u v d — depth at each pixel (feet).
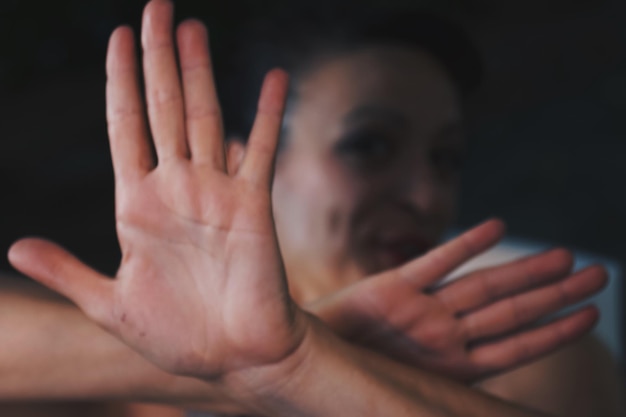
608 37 12.00
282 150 2.45
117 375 1.99
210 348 1.65
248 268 1.59
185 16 8.13
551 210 8.93
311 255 2.46
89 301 1.66
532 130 10.34
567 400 2.52
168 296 1.64
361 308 1.98
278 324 1.62
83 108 9.74
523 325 1.99
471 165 9.74
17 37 9.89
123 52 1.64
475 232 1.94
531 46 11.82
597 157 9.71
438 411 1.76
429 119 2.42
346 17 2.44
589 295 1.97
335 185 2.40
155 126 1.63
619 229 8.59
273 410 1.72
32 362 2.01
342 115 2.39
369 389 1.71
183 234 1.61
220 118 1.64
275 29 2.51
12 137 9.20
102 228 7.94
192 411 2.11
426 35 2.43
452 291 1.98
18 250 1.67
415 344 1.99
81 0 9.85
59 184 8.54
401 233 2.42
